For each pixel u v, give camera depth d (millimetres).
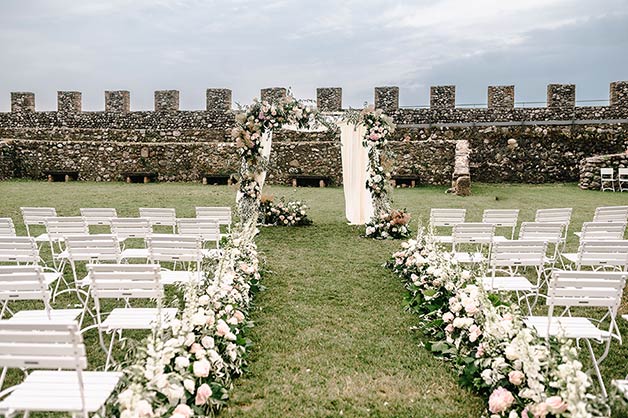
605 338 4289
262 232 11273
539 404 3070
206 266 6566
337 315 6082
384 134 11289
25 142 22562
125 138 23609
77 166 22562
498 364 3725
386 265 8266
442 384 4406
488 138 21953
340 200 16562
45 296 4496
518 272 8023
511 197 16828
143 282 4379
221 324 4270
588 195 17234
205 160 22062
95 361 4809
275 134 22500
